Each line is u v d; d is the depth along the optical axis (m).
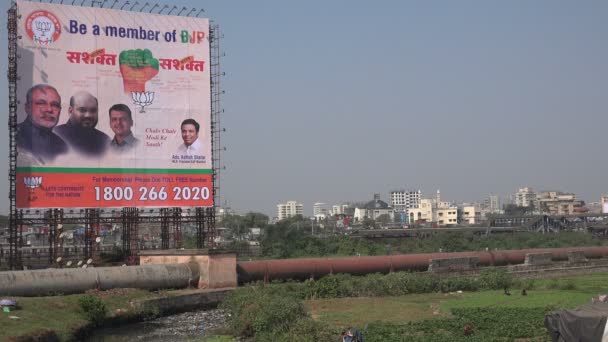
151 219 58.16
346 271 59.41
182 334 36.22
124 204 54.31
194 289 49.44
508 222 168.00
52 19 52.97
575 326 25.62
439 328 33.88
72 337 33.06
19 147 51.16
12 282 40.03
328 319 38.12
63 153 52.47
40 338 30.28
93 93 53.94
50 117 52.25
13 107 51.41
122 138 54.66
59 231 53.62
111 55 54.81
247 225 144.25
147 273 47.31
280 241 106.19
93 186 53.34
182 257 51.72
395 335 31.78
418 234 136.12
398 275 54.47
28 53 51.97
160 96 56.34
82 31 53.97
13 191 51.09
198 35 58.06
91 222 55.31
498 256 70.75
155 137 55.91
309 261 57.75
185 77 57.31
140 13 56.19
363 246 99.44
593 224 160.62
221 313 44.34
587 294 50.59
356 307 44.06
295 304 35.44
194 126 57.25
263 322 33.69
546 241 113.38
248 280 54.38
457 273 65.25
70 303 37.03
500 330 32.44
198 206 56.97
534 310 39.88
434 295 51.66
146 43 56.22
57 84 52.75
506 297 49.19
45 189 51.75
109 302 40.81
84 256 55.81
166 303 43.66
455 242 113.38
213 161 58.00
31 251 60.50
